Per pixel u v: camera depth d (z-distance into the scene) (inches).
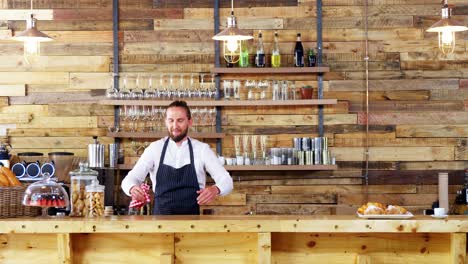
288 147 304.0
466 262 178.9
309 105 305.9
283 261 182.2
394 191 304.8
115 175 300.2
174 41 308.5
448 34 296.0
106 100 297.9
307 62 305.1
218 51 306.5
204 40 308.3
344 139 305.7
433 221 172.1
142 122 300.2
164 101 297.1
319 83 305.3
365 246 182.2
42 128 307.3
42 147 306.8
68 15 309.3
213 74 304.8
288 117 306.0
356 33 307.3
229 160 295.9
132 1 309.6
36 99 307.7
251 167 294.5
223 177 225.0
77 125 307.0
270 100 299.6
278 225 173.2
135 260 182.7
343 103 306.0
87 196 196.5
